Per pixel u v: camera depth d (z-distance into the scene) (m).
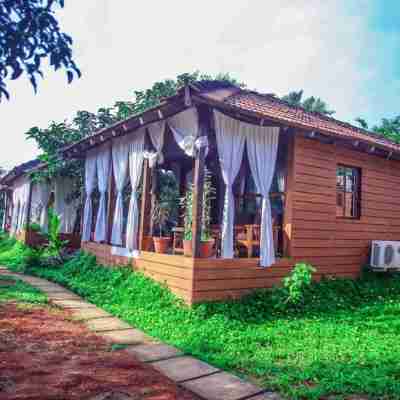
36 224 14.73
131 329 5.62
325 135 7.98
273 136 7.79
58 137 14.27
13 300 6.60
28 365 3.85
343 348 4.91
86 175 11.88
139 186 9.58
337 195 9.13
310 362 4.43
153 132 8.41
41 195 15.65
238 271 6.90
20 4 2.23
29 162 17.61
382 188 10.07
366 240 9.49
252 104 7.66
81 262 10.36
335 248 8.70
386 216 10.12
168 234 10.07
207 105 6.71
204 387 3.71
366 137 10.86
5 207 24.23
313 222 8.27
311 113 11.30
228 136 7.11
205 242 6.66
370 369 4.20
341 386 3.68
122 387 3.51
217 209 10.48
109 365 4.05
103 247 9.84
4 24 2.21
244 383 3.84
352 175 9.64
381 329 5.88
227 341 5.14
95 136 9.84
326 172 8.62
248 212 9.91
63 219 15.05
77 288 8.10
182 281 6.59
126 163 9.45
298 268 6.86
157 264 7.40
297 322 6.14
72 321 5.76
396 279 9.23
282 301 6.83
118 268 8.77
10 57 2.20
